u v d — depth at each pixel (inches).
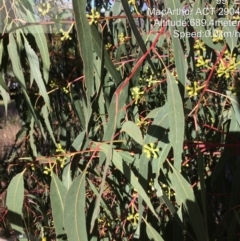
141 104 23.6
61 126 31.0
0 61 20.3
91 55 13.3
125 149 17.7
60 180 17.3
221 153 20.3
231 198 19.6
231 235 18.4
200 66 18.8
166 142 15.5
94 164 23.2
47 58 19.7
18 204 16.8
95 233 16.8
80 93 25.2
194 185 20.1
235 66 17.1
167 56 22.1
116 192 21.6
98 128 21.7
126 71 24.9
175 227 18.9
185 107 17.9
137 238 19.5
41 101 25.2
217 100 25.1
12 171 31.0
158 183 16.3
